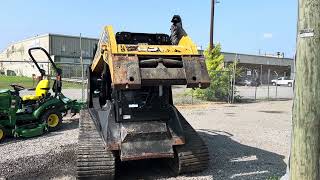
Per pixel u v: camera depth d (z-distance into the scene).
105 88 8.54
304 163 3.36
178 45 7.18
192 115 16.55
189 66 6.40
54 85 13.10
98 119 7.37
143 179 7.11
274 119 15.61
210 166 7.77
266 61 64.94
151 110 6.96
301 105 3.32
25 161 8.33
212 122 14.45
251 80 46.91
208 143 10.17
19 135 11.12
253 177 6.93
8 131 11.05
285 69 66.44
